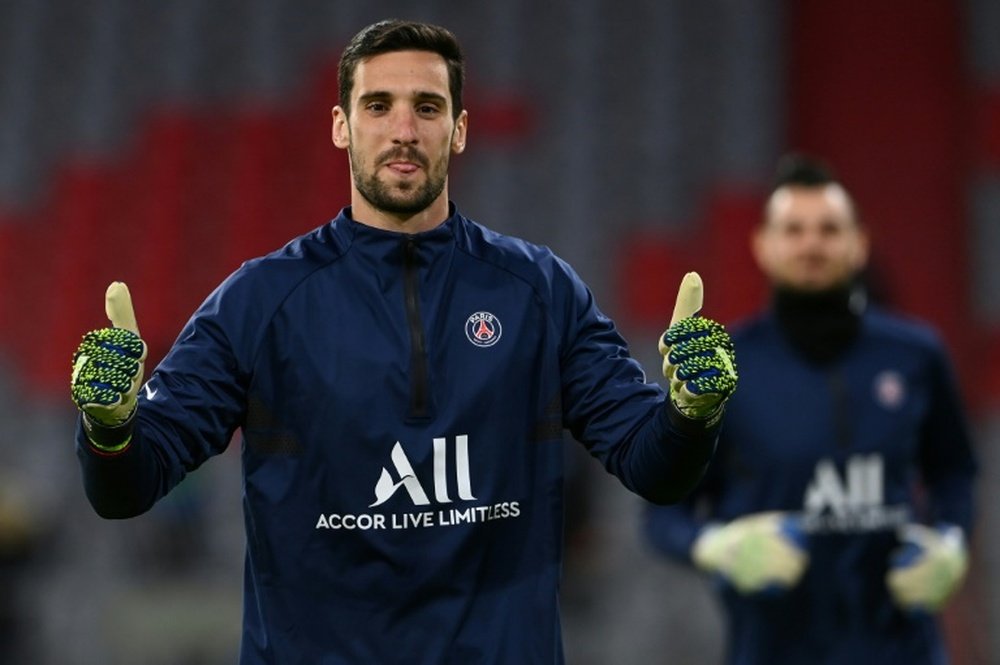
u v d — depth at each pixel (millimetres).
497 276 8547
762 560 12953
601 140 36750
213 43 39469
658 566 29391
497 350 8352
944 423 14391
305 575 8180
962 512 14297
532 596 8328
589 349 8602
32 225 37344
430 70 8258
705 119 36719
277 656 8180
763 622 13734
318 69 38719
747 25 37625
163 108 38656
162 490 7871
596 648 26703
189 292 36188
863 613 13633
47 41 40094
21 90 39375
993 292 33625
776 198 14117
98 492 7637
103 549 29703
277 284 8336
